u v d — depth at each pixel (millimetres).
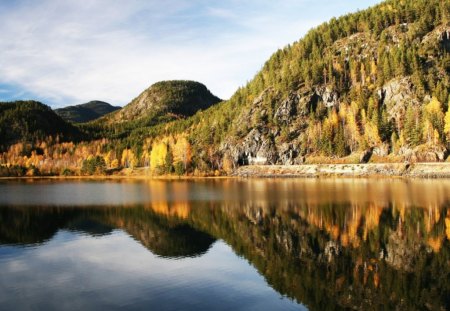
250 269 42094
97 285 37469
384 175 173125
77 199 105688
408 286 36250
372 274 39781
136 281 38562
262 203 90625
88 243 54625
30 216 76938
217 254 48344
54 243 54688
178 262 45156
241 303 32875
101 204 94125
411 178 158125
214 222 68875
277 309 31656
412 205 80000
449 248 48062
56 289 36500
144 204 93375
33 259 46719
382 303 32750
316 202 89250
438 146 176750
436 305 32344
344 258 45344
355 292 35281
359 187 123875
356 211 74812
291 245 51812
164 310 31484
